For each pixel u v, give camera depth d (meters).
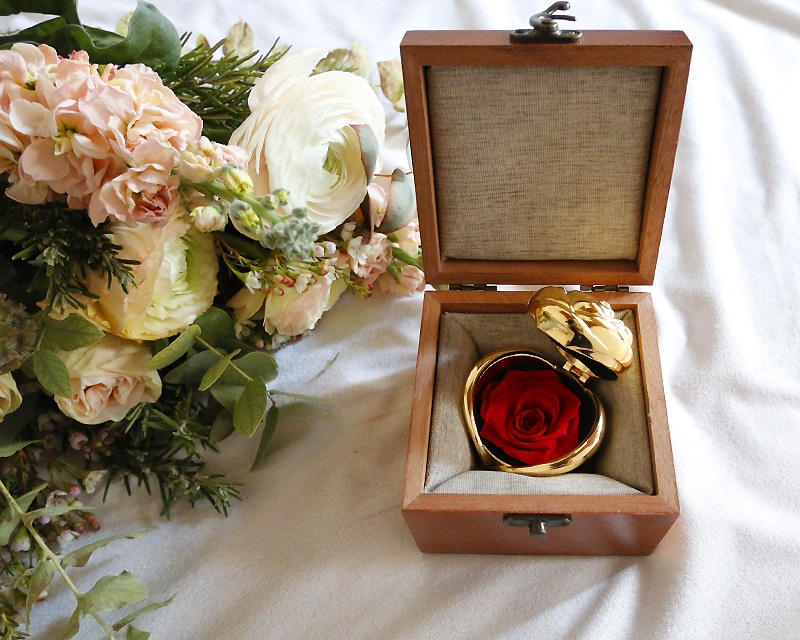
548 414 0.52
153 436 0.52
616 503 0.43
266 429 0.50
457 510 0.43
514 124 0.46
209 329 0.49
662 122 0.45
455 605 0.48
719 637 0.46
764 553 0.48
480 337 0.53
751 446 0.51
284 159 0.45
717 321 0.56
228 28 0.75
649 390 0.47
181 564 0.50
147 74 0.42
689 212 0.61
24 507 0.43
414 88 0.45
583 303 0.48
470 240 0.51
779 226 0.60
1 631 0.45
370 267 0.54
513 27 0.73
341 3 0.76
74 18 0.48
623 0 0.73
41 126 0.40
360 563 0.49
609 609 0.47
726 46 0.70
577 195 0.49
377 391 0.55
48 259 0.42
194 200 0.43
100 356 0.45
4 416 0.45
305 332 0.58
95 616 0.42
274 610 0.48
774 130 0.64
